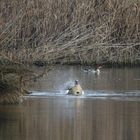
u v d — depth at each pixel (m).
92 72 121.31
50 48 130.88
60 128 57.25
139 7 138.75
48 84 97.19
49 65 124.31
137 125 58.84
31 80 78.69
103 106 71.38
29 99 78.19
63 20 135.75
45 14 135.75
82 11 136.00
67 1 136.75
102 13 137.00
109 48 137.25
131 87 94.38
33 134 54.47
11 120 61.44
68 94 83.81
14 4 134.75
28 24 135.00
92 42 135.25
